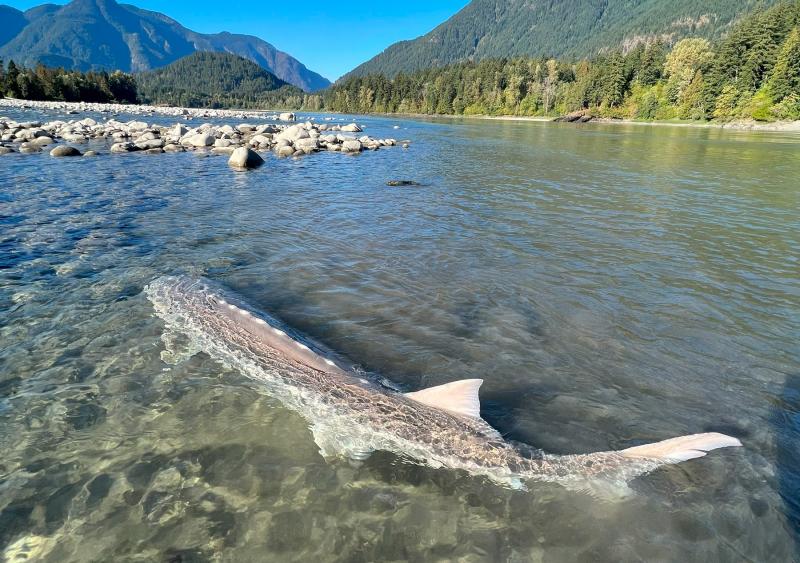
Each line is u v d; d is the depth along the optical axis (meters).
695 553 3.51
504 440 4.56
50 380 5.41
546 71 132.12
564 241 11.23
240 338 6.11
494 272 9.12
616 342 6.63
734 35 83.31
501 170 23.44
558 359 6.20
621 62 106.94
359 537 3.62
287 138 33.78
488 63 149.75
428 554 3.48
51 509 3.78
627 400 5.40
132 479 4.11
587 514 3.84
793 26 76.75
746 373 5.94
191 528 3.66
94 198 14.06
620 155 32.31
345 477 4.20
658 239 11.55
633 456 4.34
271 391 5.35
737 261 10.00
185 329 6.52
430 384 5.63
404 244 10.67
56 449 4.42
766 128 73.12
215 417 4.93
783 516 3.83
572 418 5.10
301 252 9.92
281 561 3.41
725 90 84.62
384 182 18.73
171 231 11.09
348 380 5.28
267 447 4.54
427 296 8.00
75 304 7.20
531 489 4.09
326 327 6.88
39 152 23.08
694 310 7.64
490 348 6.42
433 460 4.38
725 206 15.52
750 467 4.37
